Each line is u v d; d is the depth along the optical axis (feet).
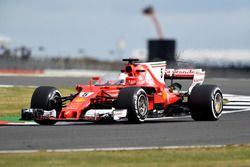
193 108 168.45
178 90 180.96
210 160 102.32
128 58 167.53
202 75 181.47
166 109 174.19
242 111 206.28
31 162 99.19
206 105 166.50
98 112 151.53
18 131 140.97
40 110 152.56
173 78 178.50
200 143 122.83
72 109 151.12
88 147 116.98
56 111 158.61
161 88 171.63
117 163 98.68
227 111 206.08
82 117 150.51
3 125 157.99
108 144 120.67
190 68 186.70
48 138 128.57
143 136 132.05
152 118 177.88
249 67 625.41
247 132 140.97
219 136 133.49
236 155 107.24
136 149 112.98
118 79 165.27
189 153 108.88
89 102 154.40
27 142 123.13
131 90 154.20
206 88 168.66
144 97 157.48
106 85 163.63
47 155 105.70
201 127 150.61
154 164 97.35
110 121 164.76
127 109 153.58
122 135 133.49
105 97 155.12
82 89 160.97
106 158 103.24
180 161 100.99
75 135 133.28
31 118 152.35
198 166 95.30
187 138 129.59
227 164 97.14
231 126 153.69
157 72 173.17
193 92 169.07
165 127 149.69
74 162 99.30
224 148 114.83
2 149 114.32
